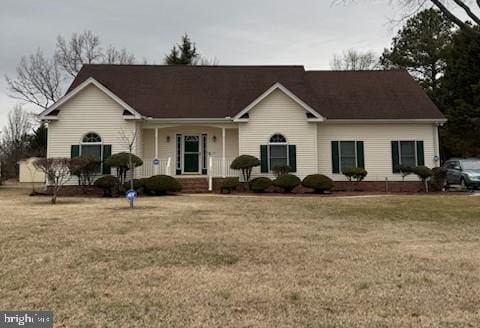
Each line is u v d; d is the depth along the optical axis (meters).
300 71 24.14
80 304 4.34
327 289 4.86
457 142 33.88
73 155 18.78
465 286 4.99
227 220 9.92
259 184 18.19
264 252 6.64
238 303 4.39
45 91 36.44
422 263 6.04
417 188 20.42
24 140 41.50
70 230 8.41
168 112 20.36
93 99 19.08
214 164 20.19
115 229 8.56
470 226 9.38
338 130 20.84
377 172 20.69
